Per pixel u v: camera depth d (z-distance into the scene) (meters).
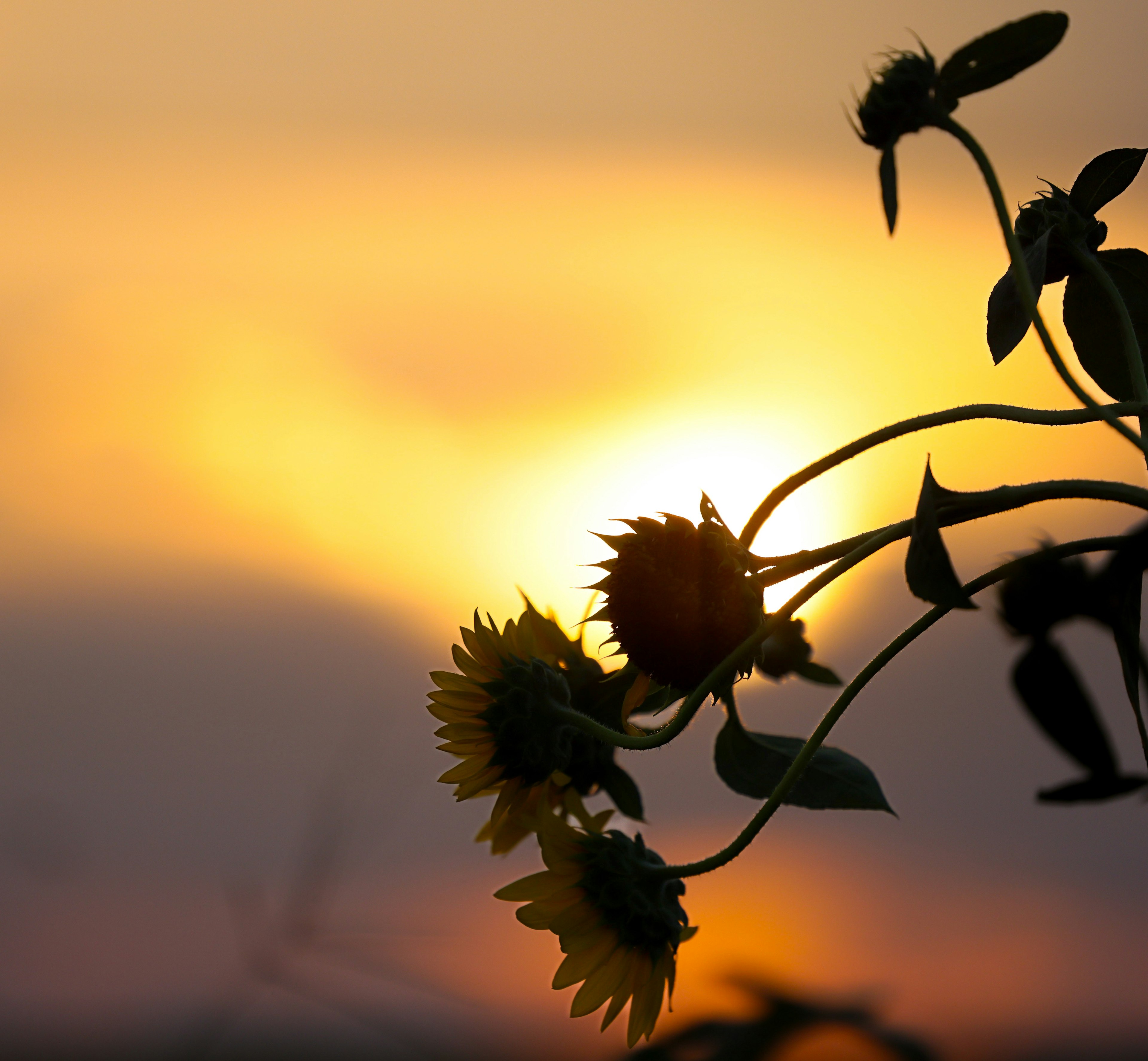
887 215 1.01
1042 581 0.93
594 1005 1.02
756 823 1.00
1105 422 0.98
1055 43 1.00
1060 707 0.93
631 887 1.02
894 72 1.01
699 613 1.03
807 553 1.02
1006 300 1.04
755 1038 0.91
